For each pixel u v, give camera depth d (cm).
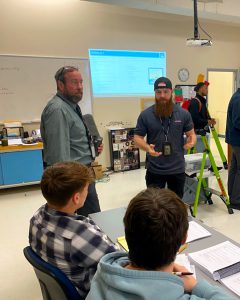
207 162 334
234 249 128
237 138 318
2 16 435
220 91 854
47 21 463
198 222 158
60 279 98
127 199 393
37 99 474
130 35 527
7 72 449
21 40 452
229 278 110
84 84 504
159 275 69
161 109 233
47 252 109
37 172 435
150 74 557
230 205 343
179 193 253
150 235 69
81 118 202
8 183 423
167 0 461
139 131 244
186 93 595
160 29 551
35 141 437
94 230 113
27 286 216
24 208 373
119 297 68
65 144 185
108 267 74
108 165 548
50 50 473
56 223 110
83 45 494
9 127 446
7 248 271
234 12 530
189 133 247
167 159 239
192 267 117
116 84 532
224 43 629
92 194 203
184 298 70
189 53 591
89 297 75
